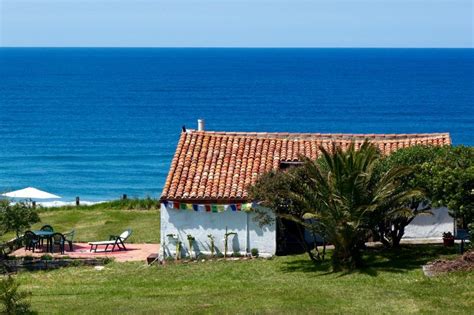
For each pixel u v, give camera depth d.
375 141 39.28
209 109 153.12
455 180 28.83
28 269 33.94
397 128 127.00
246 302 24.77
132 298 26.11
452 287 25.66
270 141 38.88
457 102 167.00
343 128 126.50
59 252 36.81
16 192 53.41
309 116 141.50
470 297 24.30
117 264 34.25
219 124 130.50
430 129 125.62
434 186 29.30
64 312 24.09
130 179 83.19
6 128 122.56
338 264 30.16
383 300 24.39
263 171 35.53
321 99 172.50
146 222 45.78
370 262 31.14
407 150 32.66
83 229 44.19
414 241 36.28
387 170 31.64
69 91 192.50
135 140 110.06
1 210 35.84
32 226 45.72
